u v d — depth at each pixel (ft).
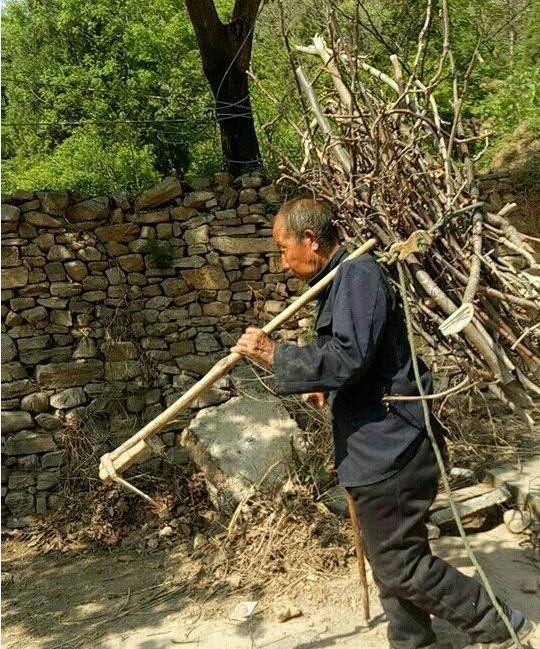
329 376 7.51
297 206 8.43
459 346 8.79
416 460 7.81
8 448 15.43
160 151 38.47
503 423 15.46
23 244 15.66
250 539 12.37
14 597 12.50
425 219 8.96
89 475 15.58
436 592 7.84
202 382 8.47
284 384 7.73
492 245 9.16
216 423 14.85
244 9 19.79
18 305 15.66
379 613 10.03
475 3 26.30
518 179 20.02
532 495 12.10
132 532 14.60
